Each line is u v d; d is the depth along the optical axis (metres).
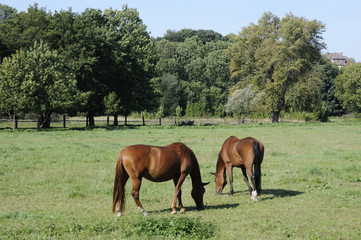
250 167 10.47
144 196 11.31
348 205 9.73
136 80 53.34
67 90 38.50
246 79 66.12
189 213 9.15
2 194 11.20
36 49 40.62
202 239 6.98
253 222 8.12
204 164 17.73
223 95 92.69
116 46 50.75
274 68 61.75
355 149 23.84
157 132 38.34
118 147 24.03
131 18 58.38
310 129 44.25
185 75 99.94
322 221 8.23
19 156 18.84
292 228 7.65
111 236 7.11
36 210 9.44
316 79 60.53
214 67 97.25
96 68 45.72
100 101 50.62
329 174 14.94
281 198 10.74
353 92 87.25
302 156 20.41
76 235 7.18
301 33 59.38
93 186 12.32
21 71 37.34
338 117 90.06
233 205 10.11
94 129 40.97
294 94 59.06
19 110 38.69
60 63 39.84
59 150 21.56
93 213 9.16
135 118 75.81
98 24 53.28
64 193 11.58
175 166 9.02
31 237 6.96
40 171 14.98
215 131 40.53
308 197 10.84
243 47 66.44
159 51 101.75
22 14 45.97
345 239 7.08
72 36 43.03
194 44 110.81
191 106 82.81
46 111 40.31
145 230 7.36
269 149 23.78
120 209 8.77
